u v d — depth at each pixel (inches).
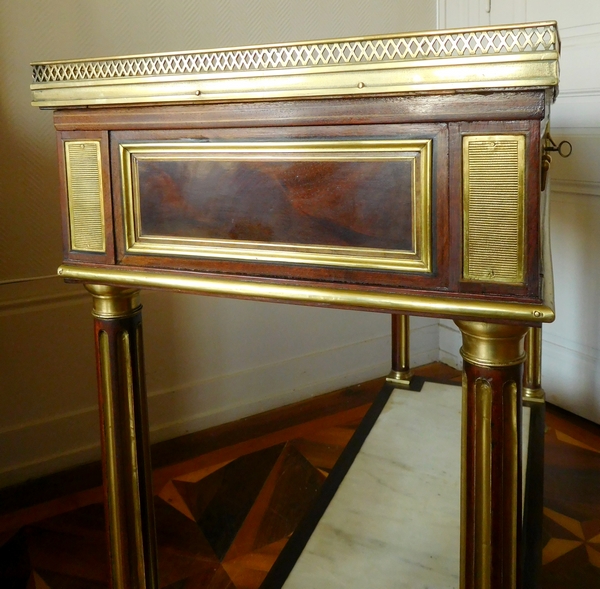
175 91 26.9
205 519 53.1
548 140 38.2
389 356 82.7
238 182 27.8
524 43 22.0
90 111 29.5
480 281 24.5
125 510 34.8
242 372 72.0
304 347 76.1
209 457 63.5
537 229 23.3
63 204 31.5
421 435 55.6
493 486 26.3
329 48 24.5
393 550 41.3
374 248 26.0
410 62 23.0
